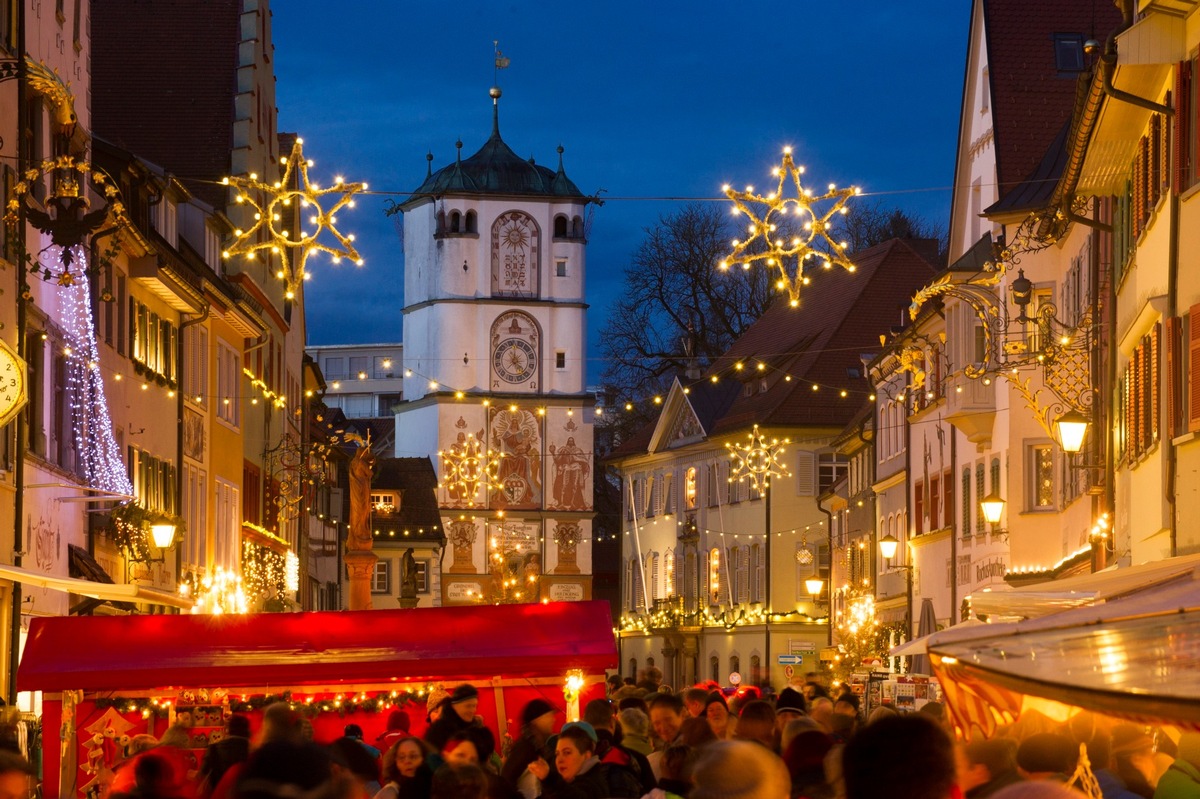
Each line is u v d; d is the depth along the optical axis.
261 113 63.59
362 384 171.12
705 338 93.44
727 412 94.06
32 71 30.75
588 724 13.05
